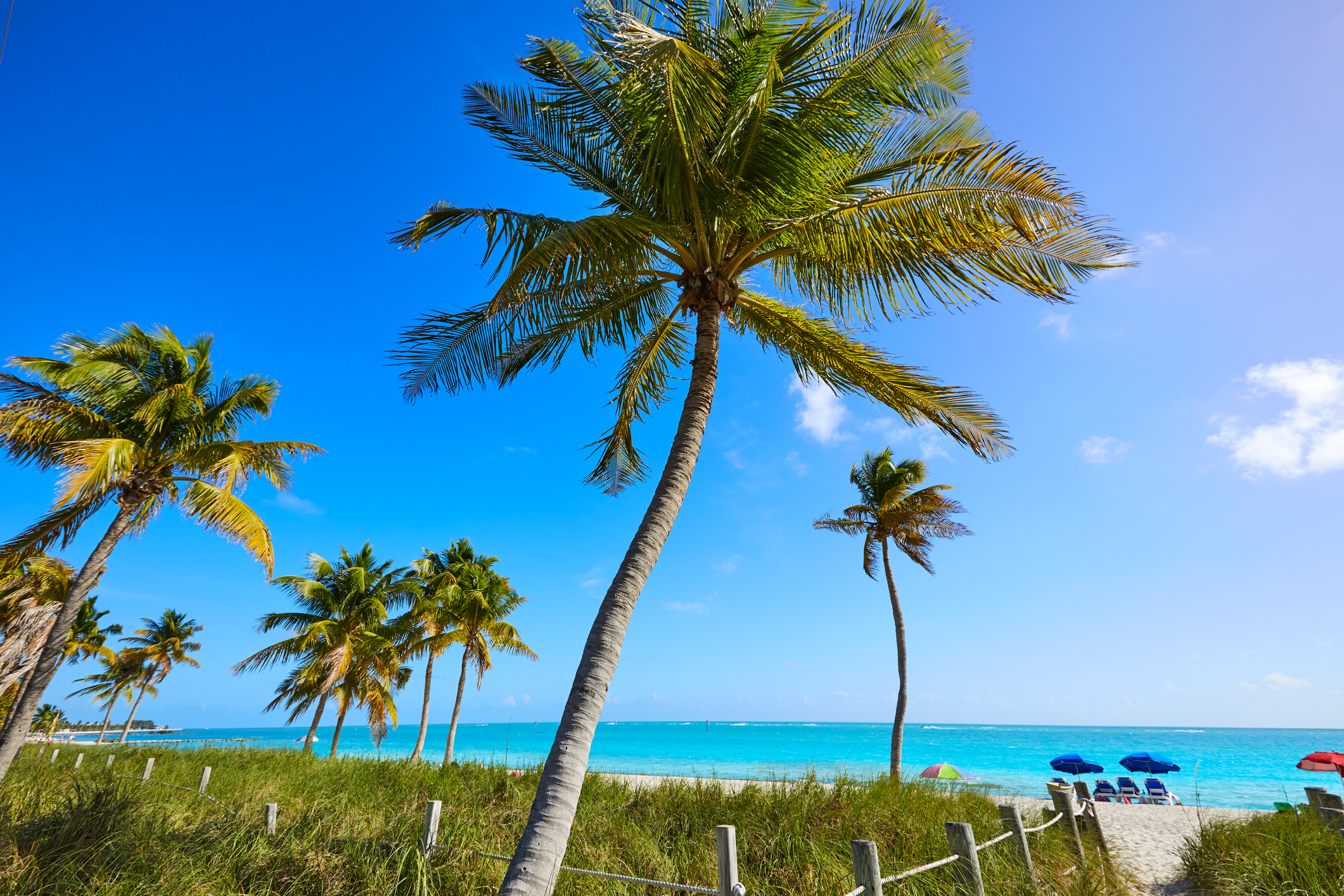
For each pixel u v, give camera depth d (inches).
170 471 457.1
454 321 242.5
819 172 218.7
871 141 240.5
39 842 220.1
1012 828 236.2
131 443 403.9
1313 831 264.8
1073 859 269.4
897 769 666.8
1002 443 260.2
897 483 755.4
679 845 276.5
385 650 984.9
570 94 233.1
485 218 210.2
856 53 214.8
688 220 231.1
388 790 431.2
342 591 981.2
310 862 221.0
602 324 267.7
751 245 235.1
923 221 209.9
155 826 255.1
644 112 201.5
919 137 235.9
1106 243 199.0
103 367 436.1
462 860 210.4
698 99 183.9
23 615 493.0
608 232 196.4
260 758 657.0
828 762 1847.9
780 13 213.0
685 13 202.2
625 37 159.2
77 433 424.2
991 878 217.0
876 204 210.8
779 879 230.2
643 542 186.4
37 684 386.0
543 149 243.4
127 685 1656.0
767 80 188.5
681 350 311.6
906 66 218.1
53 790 382.3
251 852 231.8
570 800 148.8
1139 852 371.2
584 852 259.0
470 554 1075.3
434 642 988.6
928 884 199.8
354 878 210.1
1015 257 212.4
